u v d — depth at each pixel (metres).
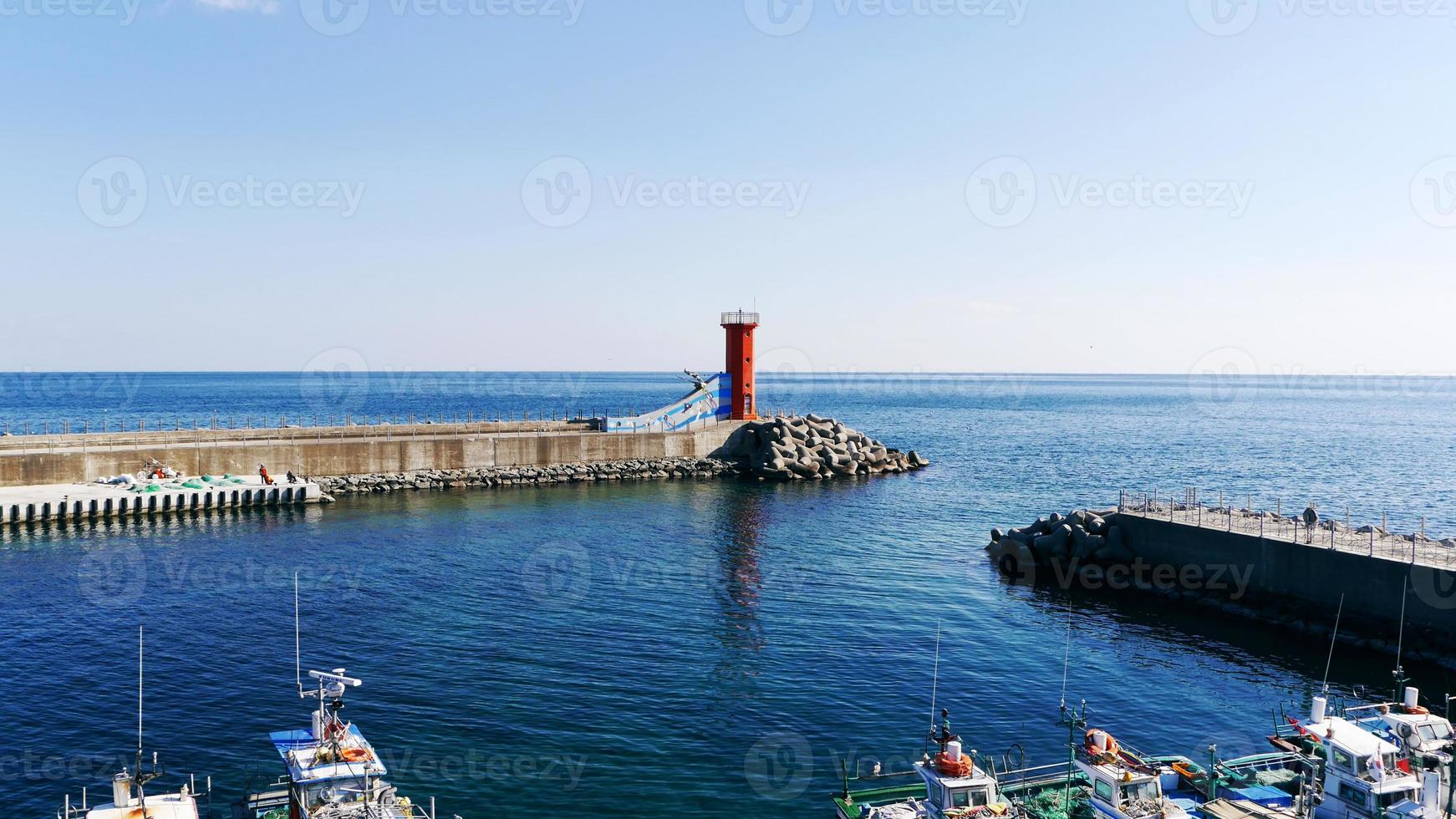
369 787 26.97
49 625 50.16
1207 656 49.16
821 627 52.25
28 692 41.03
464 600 56.06
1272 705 42.62
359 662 45.16
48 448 88.31
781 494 100.62
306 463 95.62
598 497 96.19
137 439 96.19
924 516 87.69
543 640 48.78
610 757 35.84
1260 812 29.14
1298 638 52.16
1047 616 55.94
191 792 32.47
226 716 38.88
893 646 49.41
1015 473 120.81
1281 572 55.97
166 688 41.75
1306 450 153.12
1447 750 30.81
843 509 91.44
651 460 113.19
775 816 32.03
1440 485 110.56
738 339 123.88
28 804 31.69
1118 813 28.66
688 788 33.72
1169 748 38.12
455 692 41.62
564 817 31.59
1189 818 28.67
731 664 45.84
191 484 85.75
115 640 47.91
